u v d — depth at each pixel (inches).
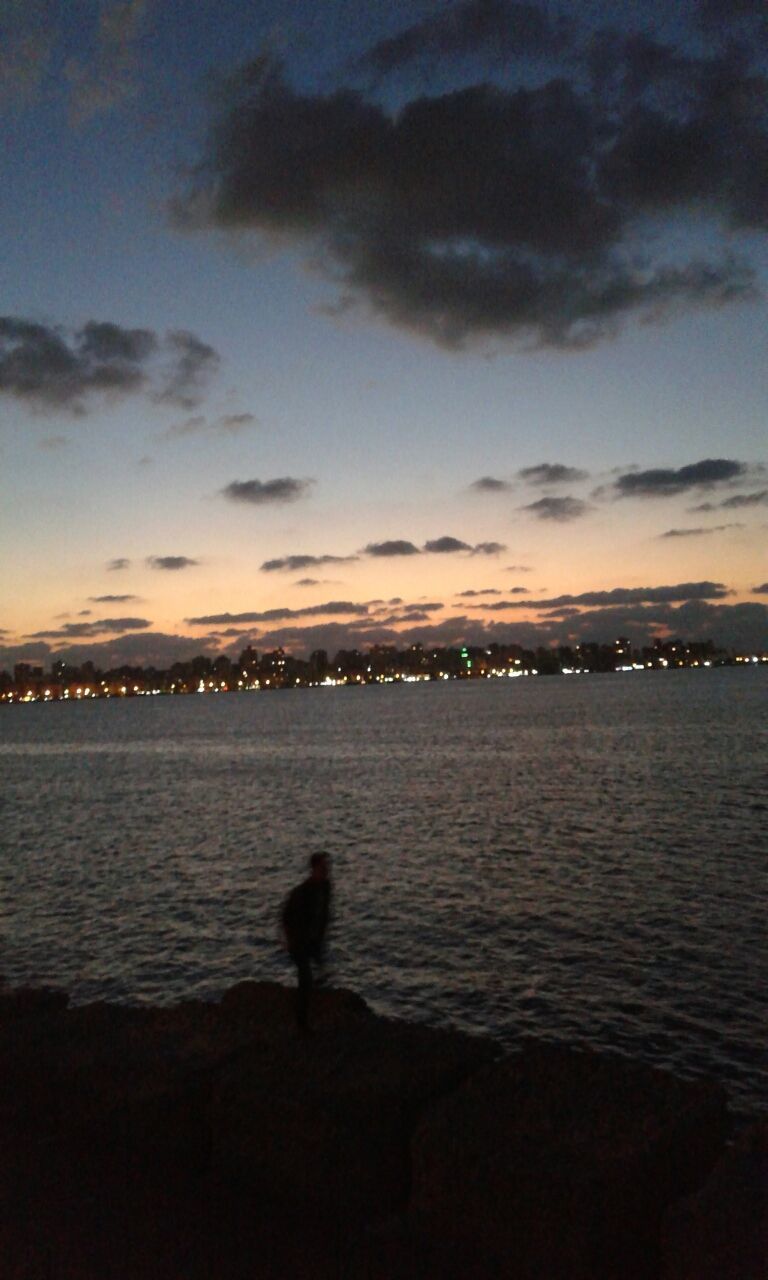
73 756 3796.8
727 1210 163.9
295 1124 212.1
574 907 930.1
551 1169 178.5
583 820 1482.5
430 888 1037.2
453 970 743.7
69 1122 243.8
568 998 669.9
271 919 921.5
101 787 2425.0
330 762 2847.0
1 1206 212.1
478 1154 186.7
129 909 992.2
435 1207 191.8
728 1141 442.6
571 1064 221.3
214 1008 284.4
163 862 1269.7
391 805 1776.6
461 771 2367.1
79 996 716.7
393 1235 194.1
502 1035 606.5
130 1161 232.4
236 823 1630.2
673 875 1056.2
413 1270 184.9
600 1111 198.5
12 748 4596.5
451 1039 242.8
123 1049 251.8
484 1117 198.2
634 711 5068.9
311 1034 251.1
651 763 2317.9
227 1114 221.9
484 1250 184.7
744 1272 155.2
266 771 2640.3
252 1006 287.6
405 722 5201.8
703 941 797.9
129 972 770.8
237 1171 220.4
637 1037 592.4
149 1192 218.2
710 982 692.7
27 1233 201.0
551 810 1609.3
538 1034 605.6
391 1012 654.5
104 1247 195.5
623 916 888.9
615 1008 645.3
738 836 1278.3
